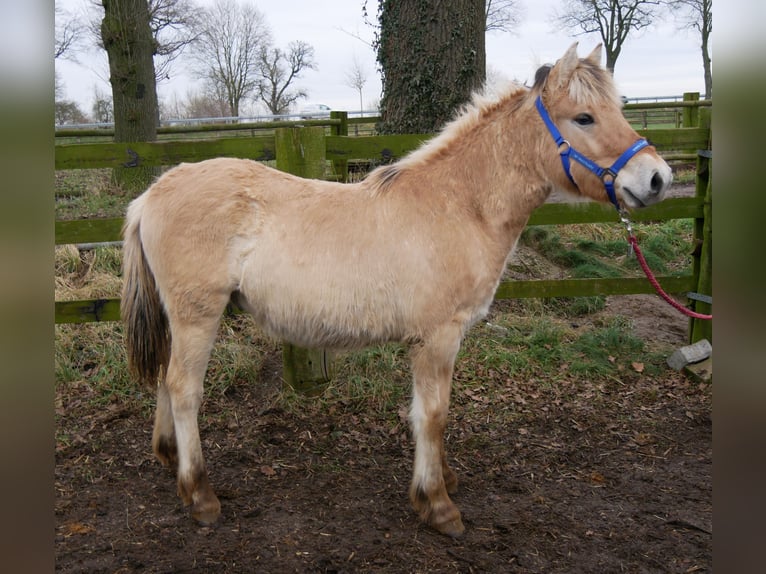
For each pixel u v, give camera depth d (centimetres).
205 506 288
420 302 277
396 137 418
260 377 437
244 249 283
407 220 281
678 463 357
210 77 2670
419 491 290
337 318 278
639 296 625
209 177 288
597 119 276
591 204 476
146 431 377
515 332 516
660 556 273
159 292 295
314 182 300
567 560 269
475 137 299
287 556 266
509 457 363
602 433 392
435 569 260
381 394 422
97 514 294
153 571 254
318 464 348
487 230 292
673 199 488
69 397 406
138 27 827
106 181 761
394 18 547
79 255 553
